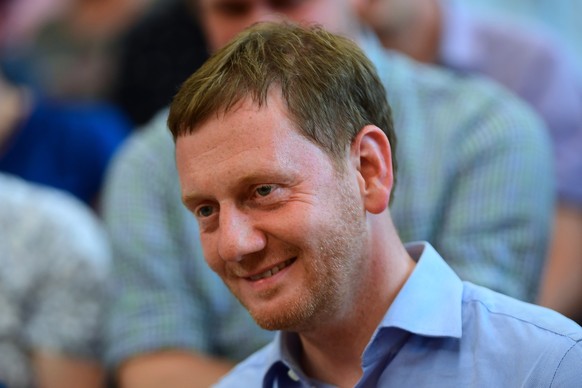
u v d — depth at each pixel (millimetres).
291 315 4344
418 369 4586
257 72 4316
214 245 4418
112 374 7941
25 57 11922
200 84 4371
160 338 7391
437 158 7234
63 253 8570
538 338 4445
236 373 5262
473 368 4504
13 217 8578
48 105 10852
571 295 9062
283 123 4273
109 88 11812
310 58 4449
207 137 4289
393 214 7105
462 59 10039
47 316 8445
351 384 4742
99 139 10633
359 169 4473
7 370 8195
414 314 4598
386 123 4691
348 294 4500
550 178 7449
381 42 9867
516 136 7281
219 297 7473
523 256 7070
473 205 7105
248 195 4301
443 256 7023
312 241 4277
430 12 10023
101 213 10398
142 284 7562
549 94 9953
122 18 12125
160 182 7730
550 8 12016
